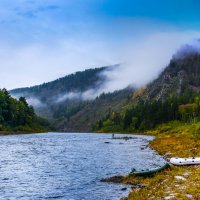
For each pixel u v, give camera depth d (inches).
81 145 3782.0
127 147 3427.7
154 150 2947.8
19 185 1403.8
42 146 3572.8
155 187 1205.7
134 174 1471.5
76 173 1685.5
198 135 3425.2
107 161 2153.1
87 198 1176.8
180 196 993.5
